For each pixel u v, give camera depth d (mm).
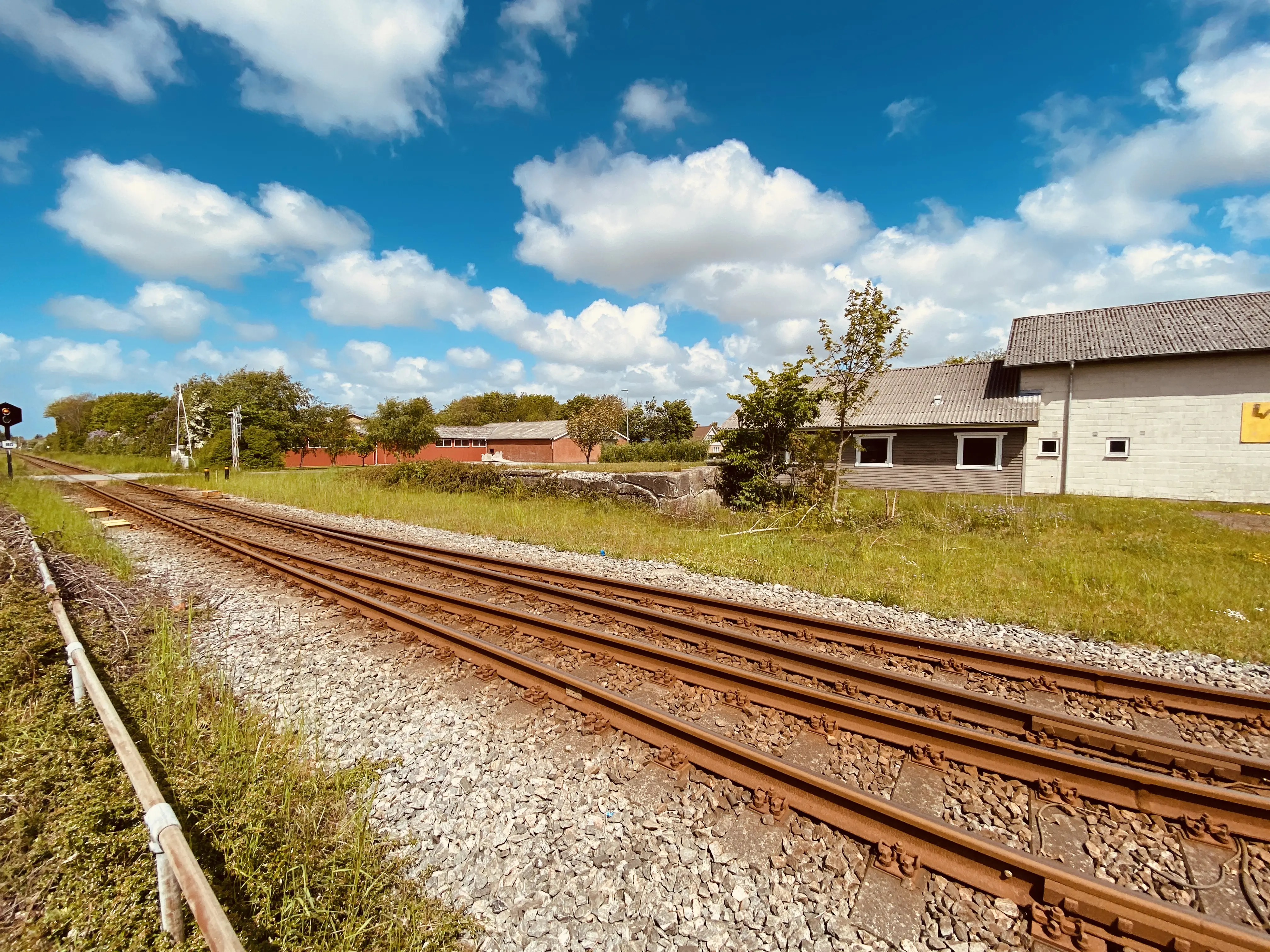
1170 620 6227
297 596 7672
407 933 2553
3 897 2787
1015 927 2539
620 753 3881
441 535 12234
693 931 2564
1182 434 17359
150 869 2814
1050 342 19906
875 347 13148
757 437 14914
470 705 4629
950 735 3787
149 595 7926
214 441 40906
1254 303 17891
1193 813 3160
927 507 13992
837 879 2826
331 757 3980
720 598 6840
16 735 4016
